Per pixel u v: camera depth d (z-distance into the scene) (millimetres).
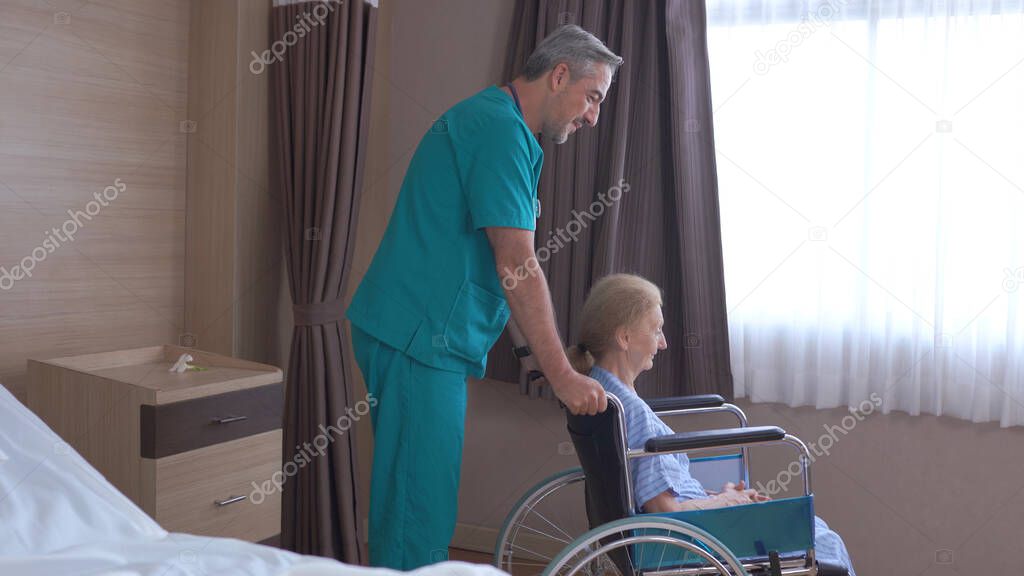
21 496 1416
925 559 2814
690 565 1894
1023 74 2660
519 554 3254
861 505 2875
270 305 2926
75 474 1524
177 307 2807
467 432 3320
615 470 1878
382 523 2010
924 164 2750
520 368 3111
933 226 2750
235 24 2725
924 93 2746
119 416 2137
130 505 1513
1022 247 2672
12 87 2311
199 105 2783
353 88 2809
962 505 2775
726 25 2932
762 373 2938
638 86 2963
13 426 1592
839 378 2861
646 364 2090
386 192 3400
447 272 1987
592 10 2971
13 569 1169
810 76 2857
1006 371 2689
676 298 2967
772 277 2920
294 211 2805
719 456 2293
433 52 3334
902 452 2828
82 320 2510
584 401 1850
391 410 1998
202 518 2213
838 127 2836
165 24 2713
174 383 2217
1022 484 2715
